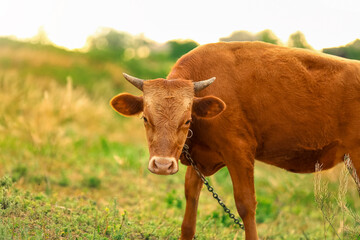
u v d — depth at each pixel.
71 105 13.26
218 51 5.27
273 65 5.20
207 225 6.25
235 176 5.07
